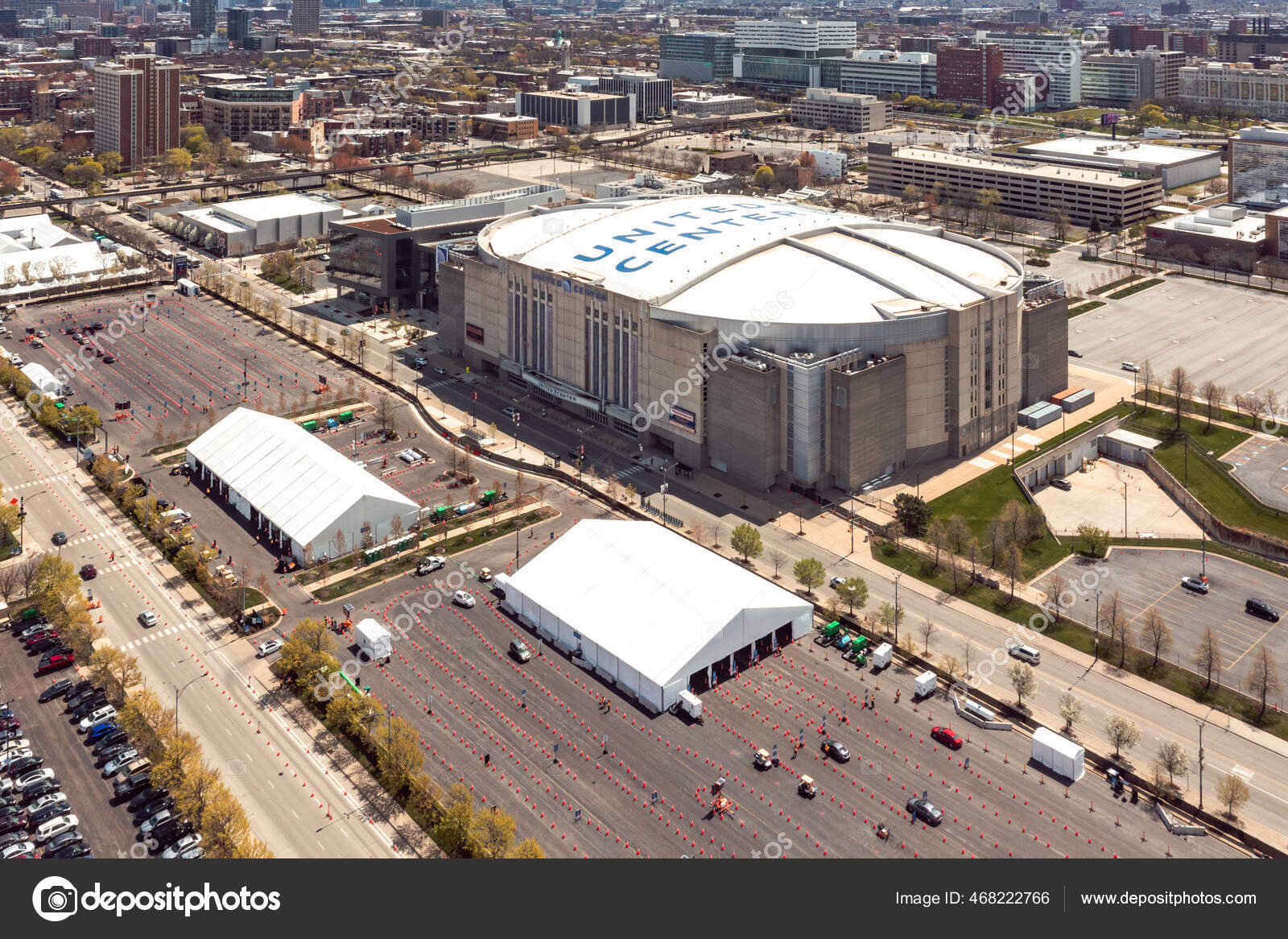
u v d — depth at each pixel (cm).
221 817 13400
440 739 16038
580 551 19738
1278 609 19400
